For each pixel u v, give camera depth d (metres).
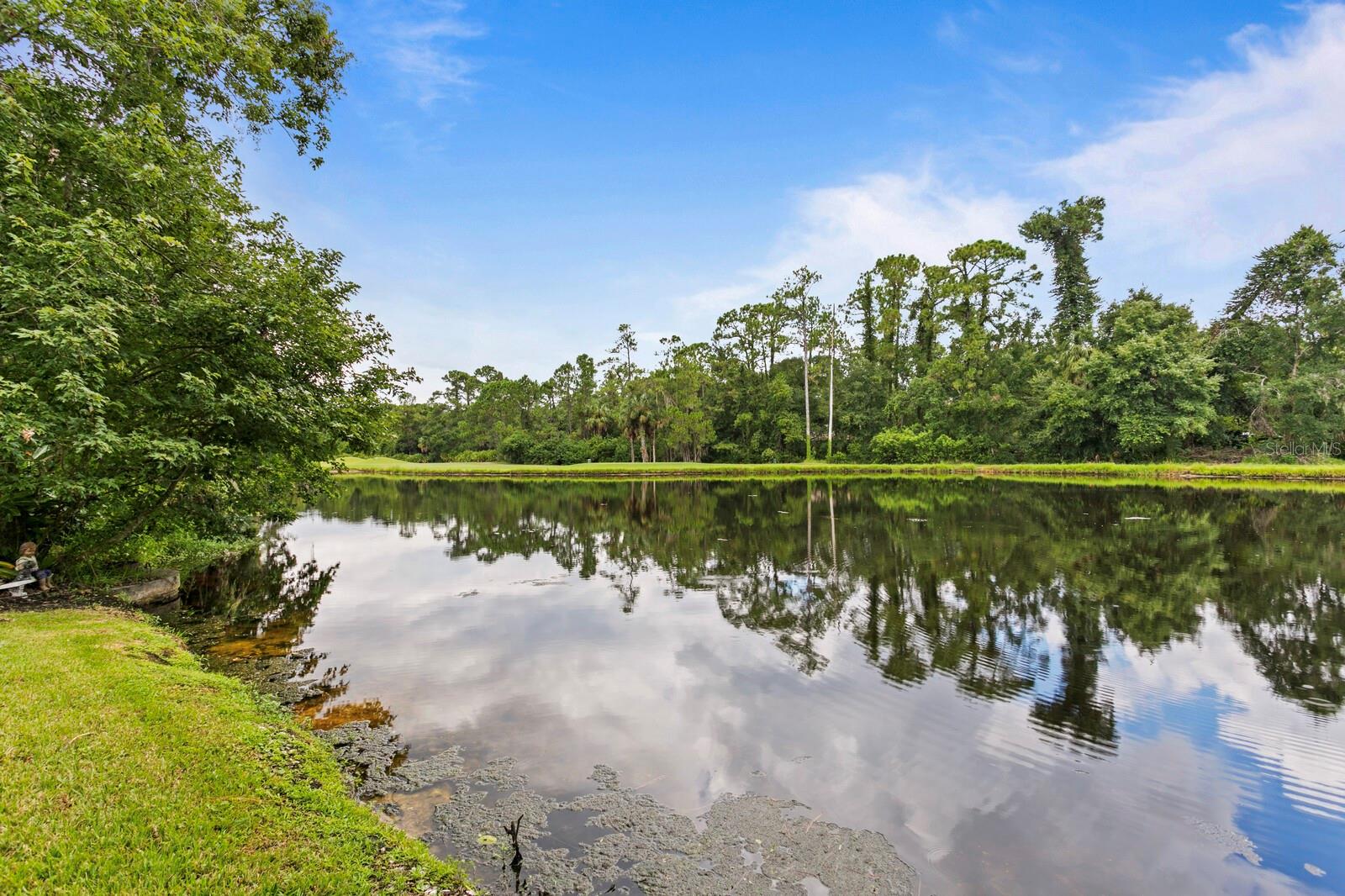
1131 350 43.59
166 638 8.24
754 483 43.47
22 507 9.73
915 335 61.38
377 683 7.77
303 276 13.43
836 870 4.34
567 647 9.23
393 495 38.88
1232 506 24.34
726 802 5.18
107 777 4.00
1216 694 7.41
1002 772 5.71
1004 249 53.88
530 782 5.45
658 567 15.27
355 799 5.00
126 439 8.56
